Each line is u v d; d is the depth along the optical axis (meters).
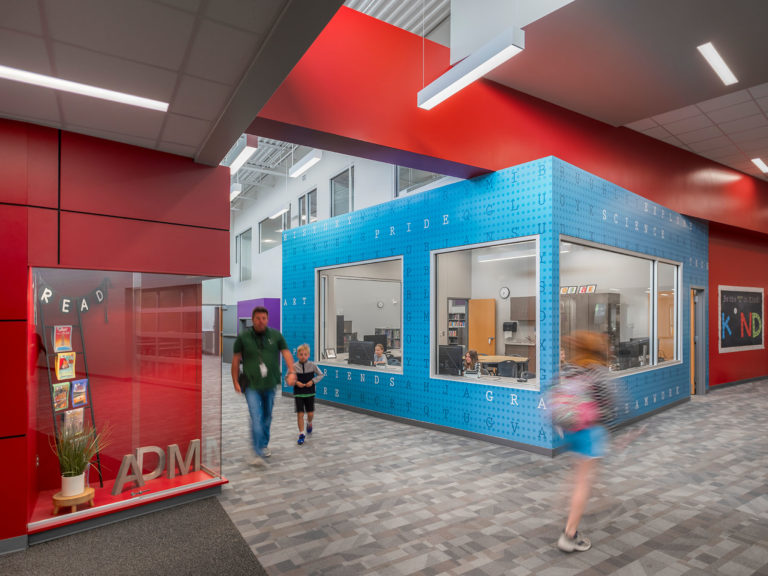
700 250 9.17
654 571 2.69
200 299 4.14
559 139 6.50
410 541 3.07
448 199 6.25
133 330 3.92
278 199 16.44
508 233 5.49
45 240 3.24
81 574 2.68
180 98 2.92
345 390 7.88
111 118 3.17
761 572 2.69
